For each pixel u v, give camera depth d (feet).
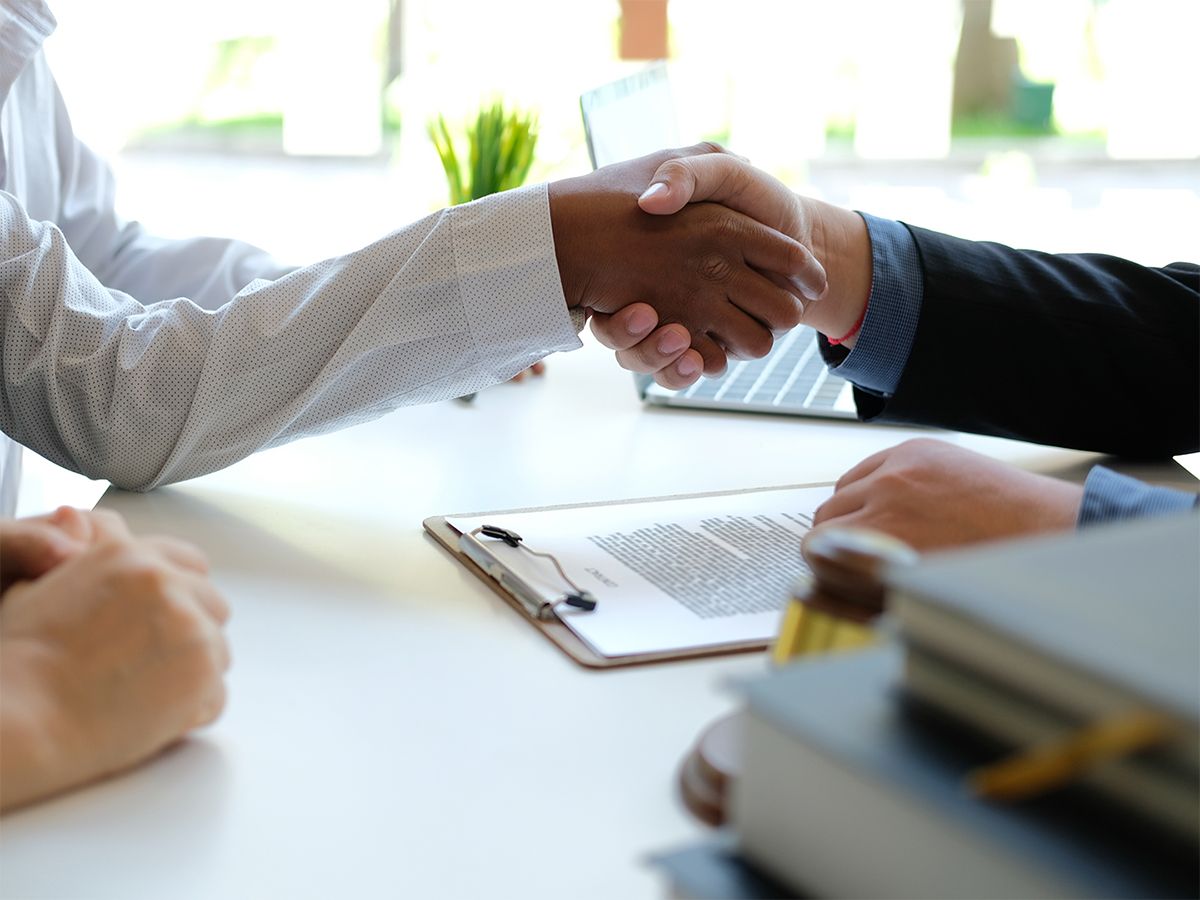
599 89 3.96
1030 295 3.40
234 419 3.07
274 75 18.17
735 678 1.32
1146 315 3.41
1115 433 3.43
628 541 2.73
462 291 2.99
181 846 1.63
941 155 17.95
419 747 1.90
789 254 3.09
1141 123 18.85
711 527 2.82
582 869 1.60
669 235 3.07
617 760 1.87
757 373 4.20
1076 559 1.28
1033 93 18.83
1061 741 1.11
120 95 16.79
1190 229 14.20
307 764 1.84
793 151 17.71
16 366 3.09
